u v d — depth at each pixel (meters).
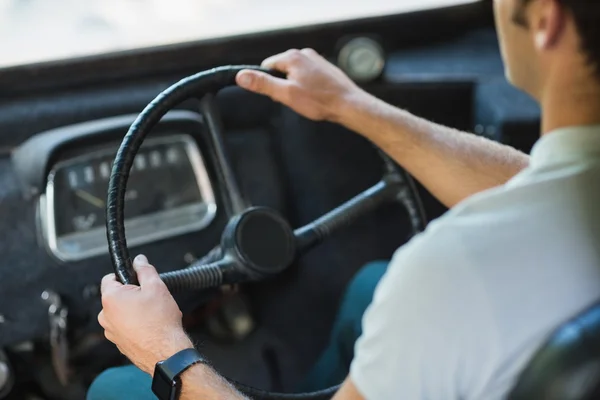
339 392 0.83
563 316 0.73
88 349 1.73
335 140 1.97
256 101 1.91
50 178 1.61
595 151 0.74
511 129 1.82
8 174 1.70
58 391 1.77
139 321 1.03
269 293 1.97
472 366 0.74
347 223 1.33
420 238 0.76
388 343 0.75
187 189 1.73
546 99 0.76
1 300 1.66
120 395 1.33
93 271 1.68
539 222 0.73
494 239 0.73
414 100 1.99
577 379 0.71
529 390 0.73
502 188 0.76
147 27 1.84
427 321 0.73
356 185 2.00
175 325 1.04
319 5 1.98
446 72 2.01
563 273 0.73
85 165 1.63
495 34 2.24
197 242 1.74
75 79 1.81
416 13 2.12
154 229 1.71
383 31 2.10
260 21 1.94
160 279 1.09
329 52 2.04
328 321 1.99
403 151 1.28
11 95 1.77
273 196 1.94
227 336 1.90
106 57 1.82
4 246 1.65
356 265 2.01
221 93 1.89
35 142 1.65
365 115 1.30
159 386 1.00
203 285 1.19
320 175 1.99
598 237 0.73
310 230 1.29
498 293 0.72
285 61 1.33
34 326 1.69
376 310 0.77
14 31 1.74
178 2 1.85
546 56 0.74
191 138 1.71
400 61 2.10
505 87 1.95
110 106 1.81
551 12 0.71
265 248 1.23
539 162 0.76
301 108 1.32
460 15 2.19
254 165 1.93
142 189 1.70
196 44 1.89
